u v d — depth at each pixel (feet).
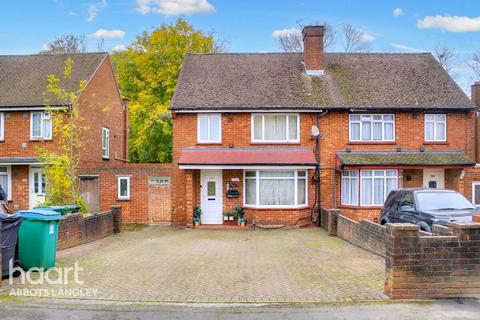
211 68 77.41
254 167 62.85
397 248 24.98
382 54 82.02
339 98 69.10
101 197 68.85
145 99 110.93
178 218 67.67
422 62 79.15
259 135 67.92
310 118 67.97
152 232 59.57
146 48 117.80
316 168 67.15
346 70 77.00
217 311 23.40
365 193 65.92
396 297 24.95
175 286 28.58
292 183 65.41
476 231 25.14
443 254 25.00
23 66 81.87
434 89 71.67
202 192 67.62
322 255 39.99
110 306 24.32
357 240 45.55
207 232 59.57
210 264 36.01
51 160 56.65
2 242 29.68
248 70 76.95
